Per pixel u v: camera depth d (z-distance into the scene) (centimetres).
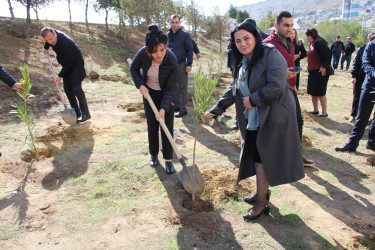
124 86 861
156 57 318
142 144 471
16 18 1338
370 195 338
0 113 577
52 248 256
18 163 396
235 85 280
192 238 267
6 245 258
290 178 267
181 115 624
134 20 1591
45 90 731
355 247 255
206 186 348
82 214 301
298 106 368
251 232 275
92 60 1127
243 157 285
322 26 3416
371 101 423
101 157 423
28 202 319
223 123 585
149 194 337
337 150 456
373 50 420
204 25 2523
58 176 372
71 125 545
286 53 379
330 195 338
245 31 251
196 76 291
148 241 263
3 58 847
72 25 1565
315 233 274
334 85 1002
